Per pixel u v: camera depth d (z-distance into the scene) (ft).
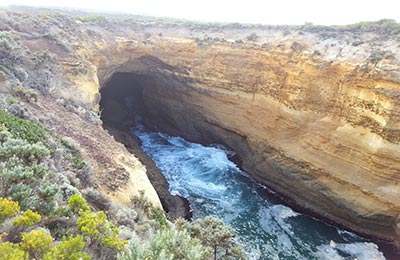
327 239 70.33
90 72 88.53
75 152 49.01
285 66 88.94
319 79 80.38
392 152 65.31
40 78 72.59
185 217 73.26
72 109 68.69
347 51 81.20
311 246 68.03
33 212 24.62
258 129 94.22
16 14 101.71
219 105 104.47
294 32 100.48
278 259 64.03
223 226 40.86
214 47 106.32
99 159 52.16
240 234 70.54
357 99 72.02
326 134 77.41
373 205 68.69
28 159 32.99
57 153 41.06
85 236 24.99
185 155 107.34
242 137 100.68
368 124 69.97
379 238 69.87
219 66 103.50
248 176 96.48
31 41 86.28
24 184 27.27
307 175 80.53
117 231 26.78
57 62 81.82
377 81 68.39
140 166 60.18
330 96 78.02
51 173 32.50
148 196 49.88
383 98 66.69
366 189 69.31
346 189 73.10
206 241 38.24
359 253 65.98
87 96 79.87
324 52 84.79
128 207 41.50
